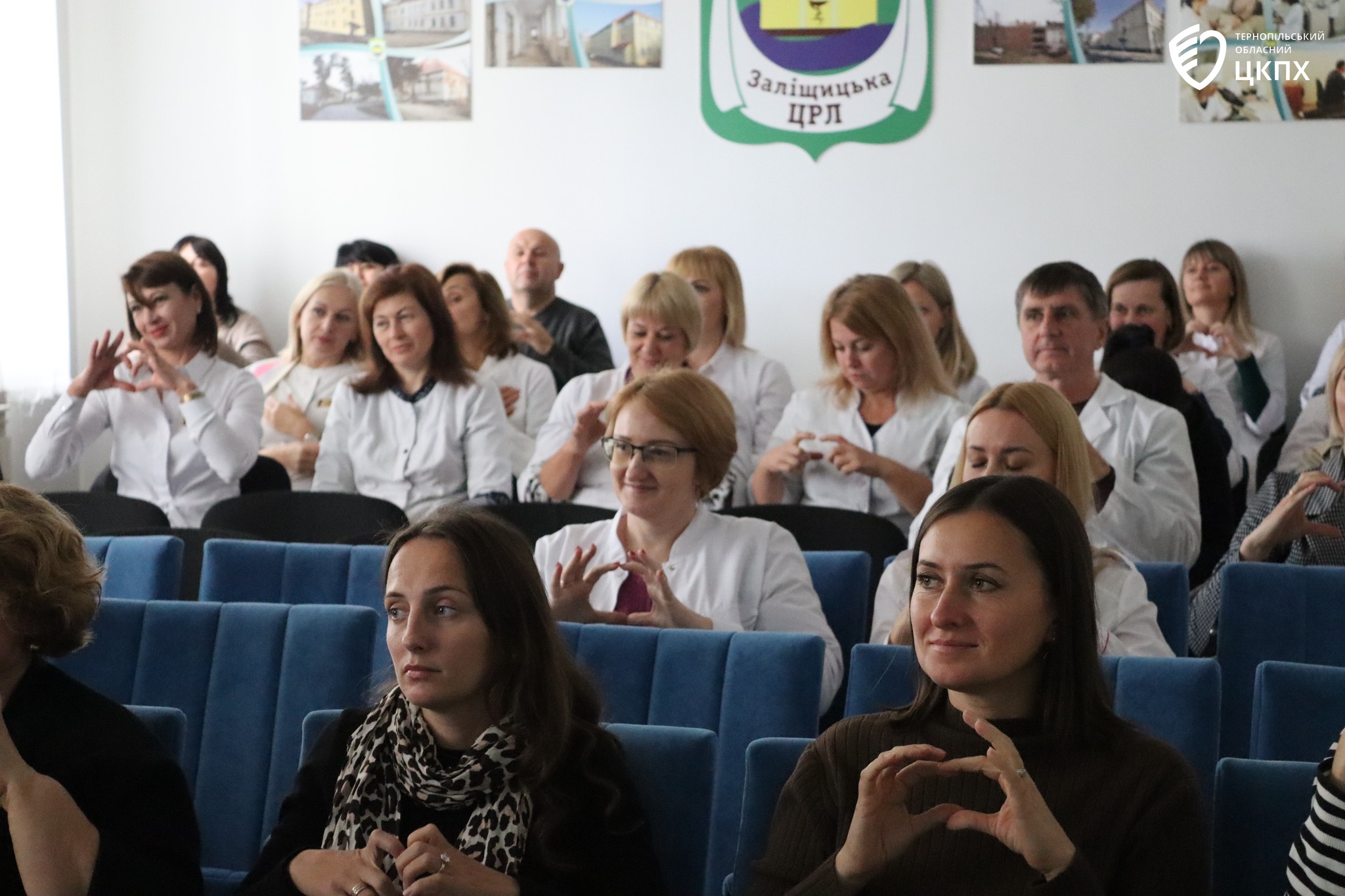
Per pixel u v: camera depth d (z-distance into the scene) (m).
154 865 1.81
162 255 4.84
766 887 1.76
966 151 6.61
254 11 6.95
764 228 6.77
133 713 2.05
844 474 4.23
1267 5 6.36
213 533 3.57
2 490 1.91
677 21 6.75
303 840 1.88
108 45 7.00
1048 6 6.50
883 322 4.27
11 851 1.84
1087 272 3.77
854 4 6.62
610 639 2.41
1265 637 2.83
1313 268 6.41
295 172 6.99
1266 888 1.75
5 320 6.38
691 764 1.92
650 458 2.87
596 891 1.80
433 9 6.86
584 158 6.85
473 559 1.81
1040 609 1.69
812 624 2.85
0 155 6.35
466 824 1.81
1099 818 1.66
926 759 1.55
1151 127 6.48
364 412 4.76
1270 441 6.27
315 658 2.52
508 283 6.84
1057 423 2.62
